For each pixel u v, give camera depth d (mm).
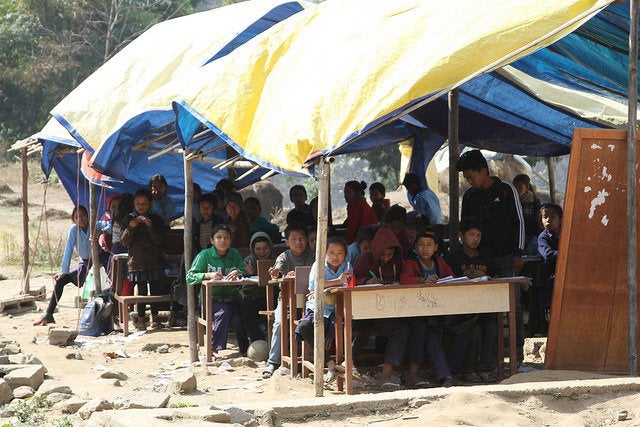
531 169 23344
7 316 14375
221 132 8555
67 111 12477
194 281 10031
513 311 7957
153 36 13945
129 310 14148
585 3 7266
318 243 7598
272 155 7895
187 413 5996
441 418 6191
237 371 9430
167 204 13750
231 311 10305
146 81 12773
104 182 12805
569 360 7977
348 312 7535
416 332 8211
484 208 9336
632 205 7664
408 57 7523
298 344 9398
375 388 8180
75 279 13805
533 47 7242
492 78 11406
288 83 8547
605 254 7898
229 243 10320
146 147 13109
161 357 10555
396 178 34344
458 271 8742
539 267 11078
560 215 10383
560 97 12273
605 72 9820
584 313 7938
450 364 8383
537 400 6660
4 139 44781
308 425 6270
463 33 7410
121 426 5781
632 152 7688
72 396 7793
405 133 15500
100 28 47906
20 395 7934
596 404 6633
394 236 8141
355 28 8391
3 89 45281
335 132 7336
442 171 24531
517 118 12531
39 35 46781
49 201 34438
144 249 12469
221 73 9078
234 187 14531
